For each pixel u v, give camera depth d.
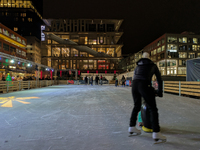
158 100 7.33
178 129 2.96
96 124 3.35
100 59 61.06
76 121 3.61
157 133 2.33
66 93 11.08
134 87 2.54
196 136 2.57
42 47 61.97
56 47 61.34
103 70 58.91
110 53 66.88
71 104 6.16
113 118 3.90
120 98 8.14
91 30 63.94
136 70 2.62
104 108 5.30
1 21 89.56
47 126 3.20
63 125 3.28
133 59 97.06
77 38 62.75
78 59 60.56
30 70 62.62
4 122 3.52
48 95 9.67
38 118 3.91
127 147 2.14
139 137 2.53
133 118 2.62
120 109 5.12
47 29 64.44
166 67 61.72
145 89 2.38
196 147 2.13
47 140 2.42
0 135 2.66
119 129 3.00
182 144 2.23
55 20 62.53
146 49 84.12
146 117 2.75
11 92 11.98
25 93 11.10
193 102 6.68
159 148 2.10
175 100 7.32
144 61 2.54
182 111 4.76
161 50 65.56
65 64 60.50
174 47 62.56
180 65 61.75
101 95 9.67
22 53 56.88
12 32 49.88
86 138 2.50
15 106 5.70
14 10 90.50
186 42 63.62
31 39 85.44
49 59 62.28
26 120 3.70
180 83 9.58
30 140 2.42
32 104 6.15
